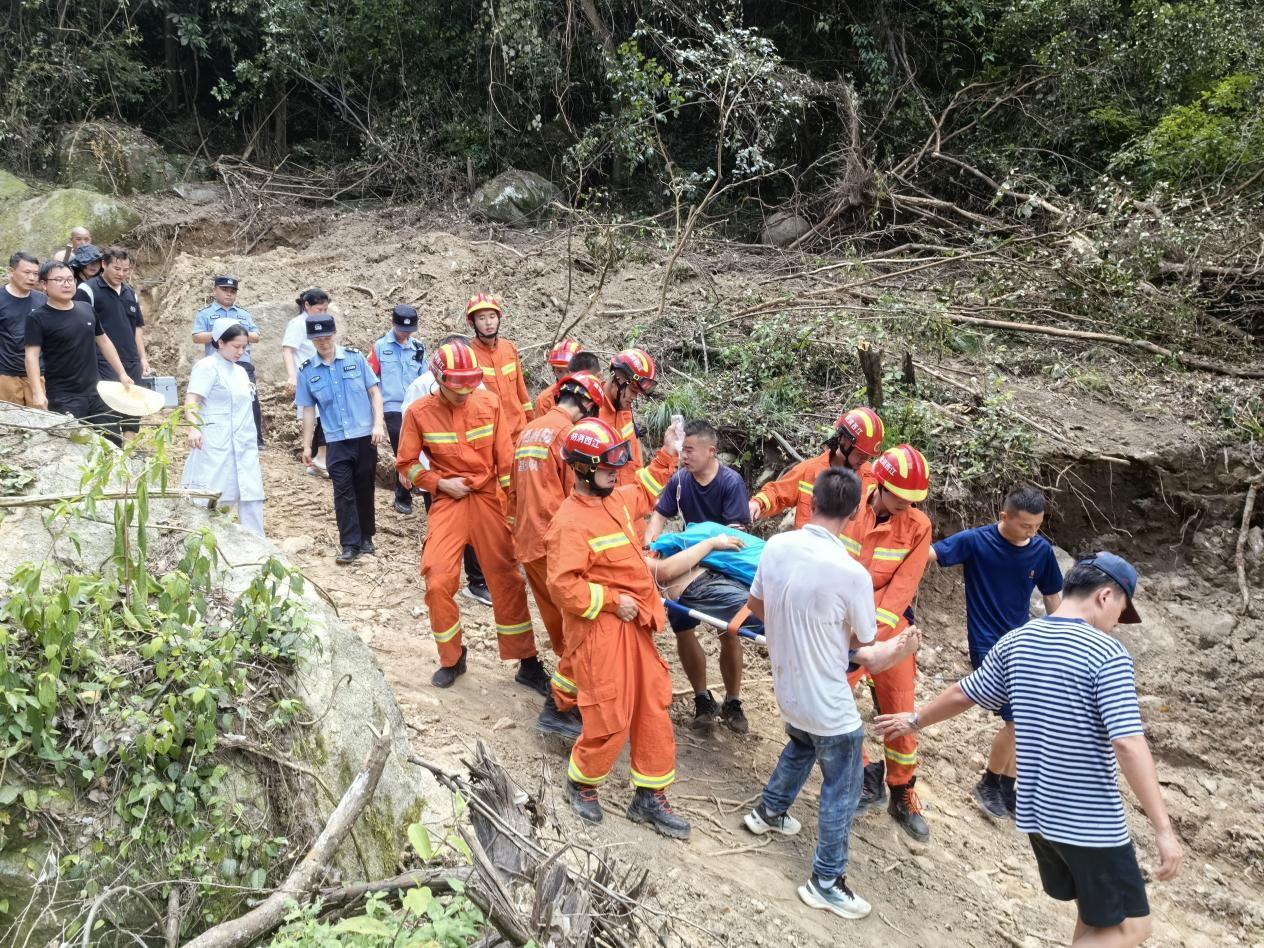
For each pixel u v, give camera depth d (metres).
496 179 14.85
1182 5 12.83
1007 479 8.45
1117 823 3.87
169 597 3.60
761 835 5.25
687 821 5.25
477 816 3.44
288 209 15.24
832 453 5.51
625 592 4.73
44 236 13.26
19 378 7.38
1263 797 7.10
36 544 3.84
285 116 17.47
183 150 17.28
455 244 12.53
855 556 5.30
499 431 5.90
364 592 7.29
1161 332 10.27
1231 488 8.92
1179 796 7.05
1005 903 5.45
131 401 4.22
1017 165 13.64
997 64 14.80
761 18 16.39
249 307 11.06
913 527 5.28
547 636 7.23
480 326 6.86
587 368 6.32
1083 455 8.66
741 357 9.54
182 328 11.52
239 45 17.70
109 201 13.77
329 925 3.18
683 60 13.84
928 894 5.29
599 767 4.80
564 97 15.79
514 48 14.85
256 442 6.72
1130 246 10.38
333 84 16.97
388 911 3.16
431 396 5.74
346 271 12.38
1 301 7.32
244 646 3.64
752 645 7.48
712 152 16.17
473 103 16.61
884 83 14.71
